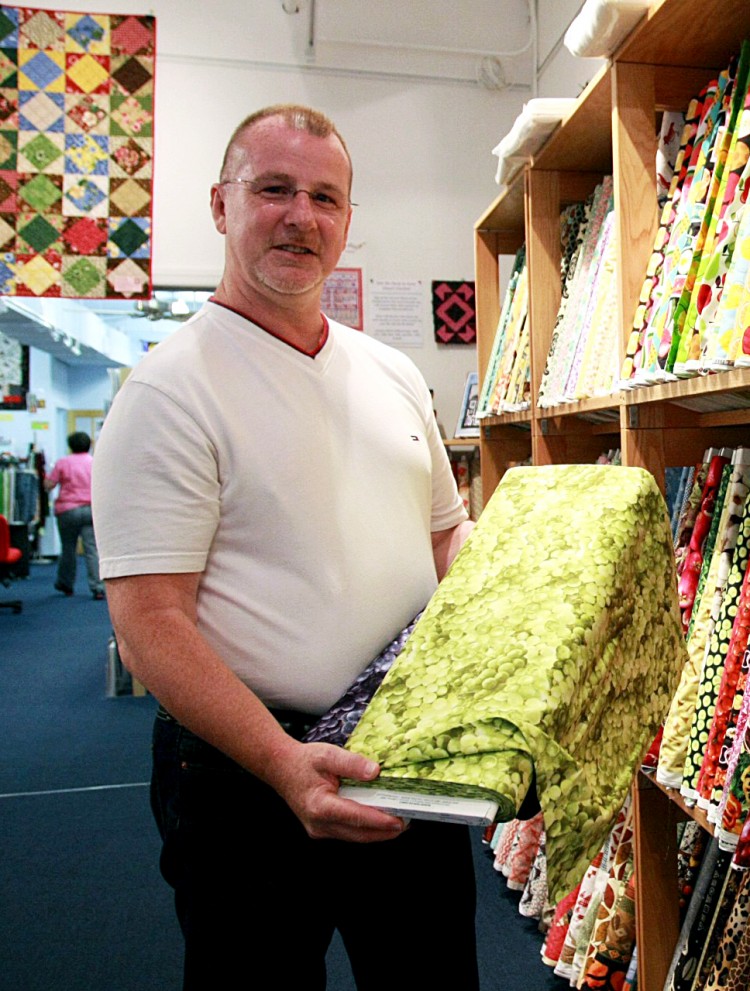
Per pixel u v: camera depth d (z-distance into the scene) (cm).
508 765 72
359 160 365
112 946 211
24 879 247
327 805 77
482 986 189
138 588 96
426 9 367
